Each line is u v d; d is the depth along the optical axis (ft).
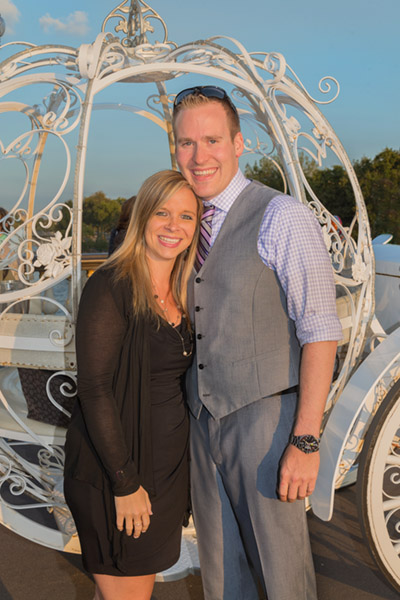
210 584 5.48
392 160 84.84
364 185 84.99
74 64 6.60
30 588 7.07
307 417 4.51
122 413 4.68
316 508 5.97
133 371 4.68
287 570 4.91
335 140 7.34
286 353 4.84
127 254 4.72
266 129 8.32
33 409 7.72
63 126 6.22
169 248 4.77
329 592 6.90
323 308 4.53
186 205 4.75
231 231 4.85
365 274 7.35
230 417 4.96
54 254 6.05
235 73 7.08
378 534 6.31
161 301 4.98
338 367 8.54
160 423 4.95
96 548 4.84
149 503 4.71
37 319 6.59
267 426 4.79
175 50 7.48
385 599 6.76
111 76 6.38
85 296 4.55
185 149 5.03
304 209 4.65
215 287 4.85
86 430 4.77
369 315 7.47
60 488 7.50
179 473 5.11
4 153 6.44
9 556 7.80
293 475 4.51
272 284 4.75
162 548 5.01
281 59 6.79
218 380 4.91
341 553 7.75
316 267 4.52
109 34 7.20
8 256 6.54
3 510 7.56
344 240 7.47
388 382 6.33
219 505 5.28
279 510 4.87
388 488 9.08
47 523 8.45
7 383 9.78
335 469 5.83
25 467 7.40
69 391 7.27
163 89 11.26
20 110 7.68
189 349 5.08
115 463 4.45
